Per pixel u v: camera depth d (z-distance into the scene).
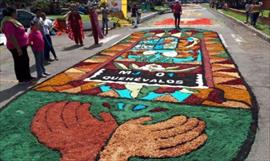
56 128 6.06
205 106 7.07
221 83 8.82
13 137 5.75
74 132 5.89
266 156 5.11
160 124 6.14
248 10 23.09
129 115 6.60
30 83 9.14
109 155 5.10
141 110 6.87
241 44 15.06
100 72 10.09
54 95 7.93
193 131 5.84
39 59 9.55
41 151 5.26
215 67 10.62
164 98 7.59
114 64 11.16
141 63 11.29
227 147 5.30
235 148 5.27
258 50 13.59
